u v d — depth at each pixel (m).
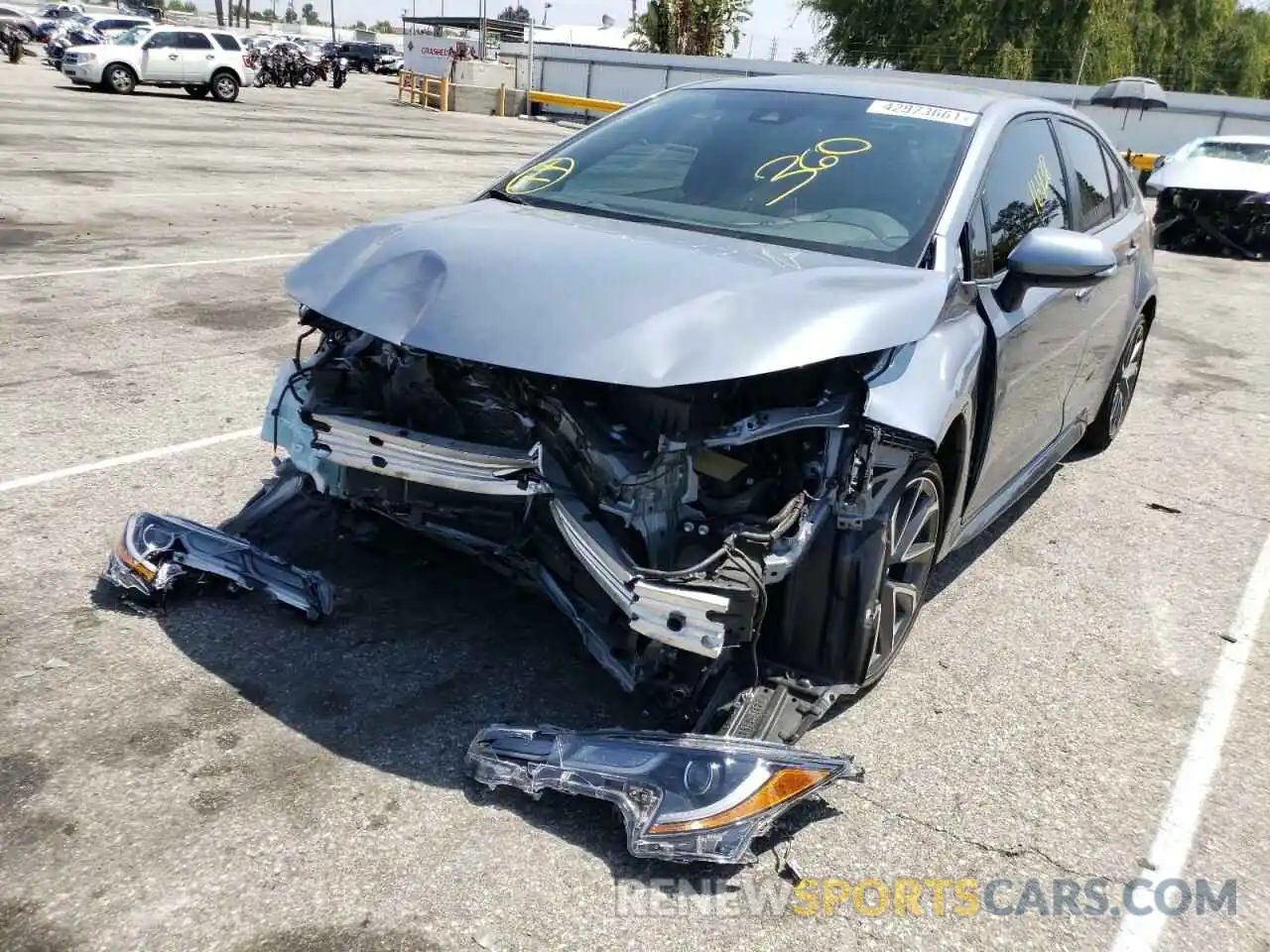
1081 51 35.41
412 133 26.09
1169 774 3.09
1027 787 2.96
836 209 3.39
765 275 2.84
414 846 2.51
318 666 3.17
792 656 3.01
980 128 3.72
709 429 2.66
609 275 2.78
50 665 3.07
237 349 6.44
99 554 3.75
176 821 2.52
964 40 36.56
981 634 3.83
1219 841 2.82
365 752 2.82
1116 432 6.14
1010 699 3.40
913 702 3.33
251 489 4.39
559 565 2.85
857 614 2.92
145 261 8.70
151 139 18.11
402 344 2.71
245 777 2.69
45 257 8.52
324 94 40.75
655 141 3.95
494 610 3.53
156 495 4.27
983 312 3.33
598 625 2.80
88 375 5.71
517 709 3.04
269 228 10.74
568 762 2.60
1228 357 8.91
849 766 2.63
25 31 51.69
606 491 2.67
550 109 40.97
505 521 2.88
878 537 2.89
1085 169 4.76
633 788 2.51
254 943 2.21
